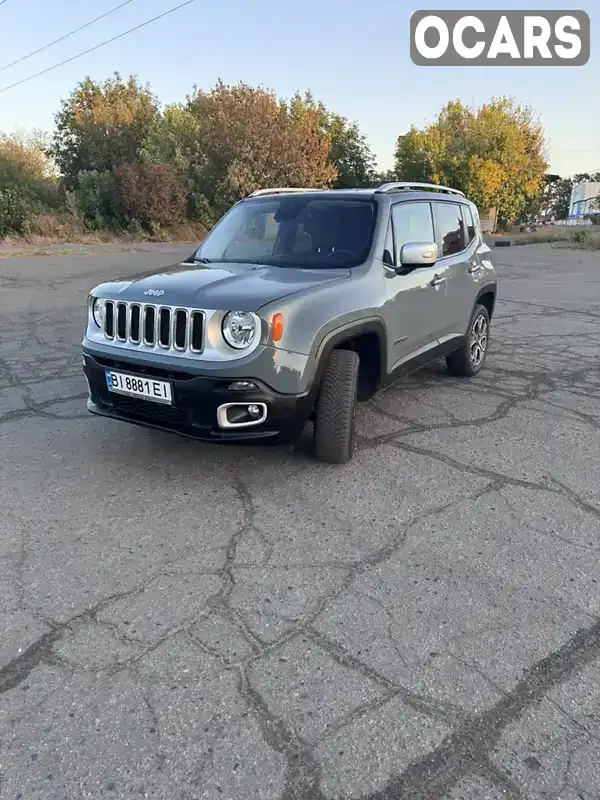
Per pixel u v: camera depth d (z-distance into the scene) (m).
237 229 4.80
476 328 6.17
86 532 3.25
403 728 2.04
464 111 47.59
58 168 37.44
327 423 3.87
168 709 2.12
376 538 3.20
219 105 30.92
